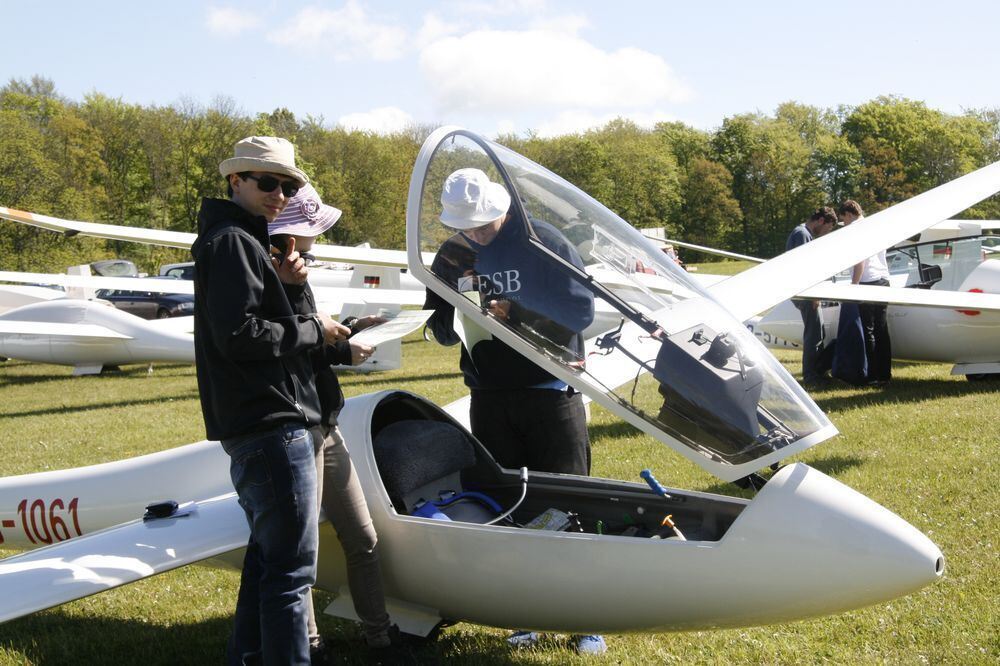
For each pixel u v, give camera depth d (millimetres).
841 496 2662
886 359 8523
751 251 74438
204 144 48156
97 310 14344
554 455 3566
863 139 74875
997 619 3211
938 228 8906
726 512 3104
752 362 2934
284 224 2857
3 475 6879
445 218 3094
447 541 2875
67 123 45938
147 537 2965
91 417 9688
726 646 3162
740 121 74688
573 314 2990
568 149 68125
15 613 2582
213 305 2340
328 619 3623
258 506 2488
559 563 2736
